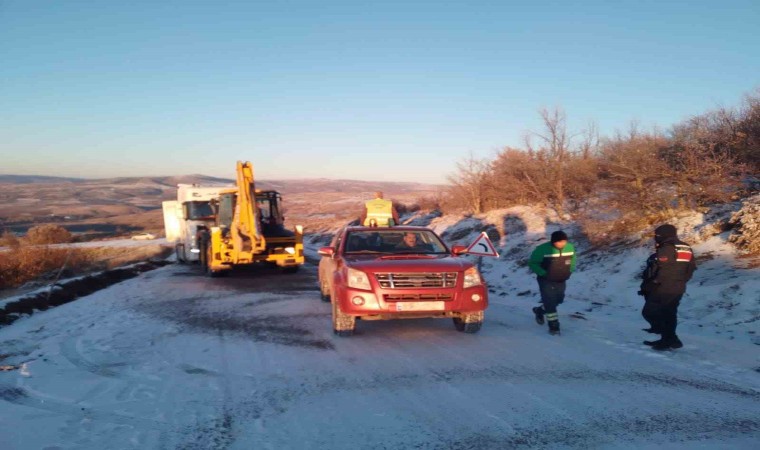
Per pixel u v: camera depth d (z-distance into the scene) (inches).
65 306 570.9
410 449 187.3
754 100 590.9
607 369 271.1
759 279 381.4
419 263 334.6
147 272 891.4
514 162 943.7
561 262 338.6
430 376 264.5
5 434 204.5
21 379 275.3
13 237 1446.9
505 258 685.3
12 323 508.4
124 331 388.2
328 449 188.4
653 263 301.1
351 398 236.8
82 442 197.3
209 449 190.7
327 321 397.7
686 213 554.3
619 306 434.3
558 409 219.8
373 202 677.9
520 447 187.5
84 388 260.1
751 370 265.0
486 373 267.6
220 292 569.0
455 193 1106.1
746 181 566.6
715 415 212.1
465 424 206.5
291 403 233.1
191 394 247.8
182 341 350.3
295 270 727.1
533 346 316.8
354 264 335.6
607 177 721.6
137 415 223.5
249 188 653.9
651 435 195.2
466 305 328.5
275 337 352.8
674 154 606.5
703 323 360.5
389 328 369.7
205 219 860.6
